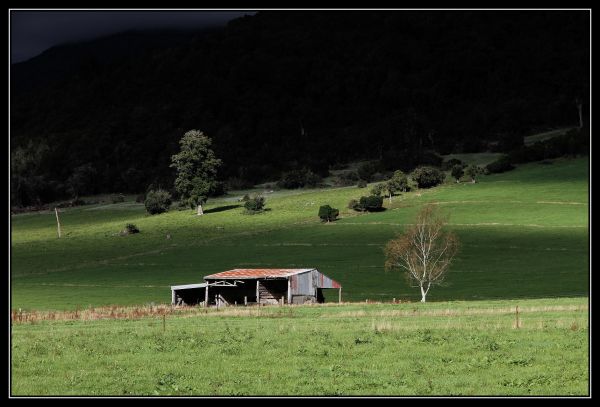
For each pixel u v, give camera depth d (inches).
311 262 6835.6
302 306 3998.5
